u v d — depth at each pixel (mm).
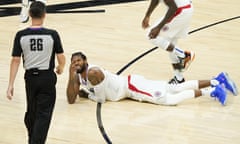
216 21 23484
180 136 13078
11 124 13516
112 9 24750
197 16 24141
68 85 14477
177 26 14898
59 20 22688
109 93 14805
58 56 11125
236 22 23422
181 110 14562
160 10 24859
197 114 14336
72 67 14203
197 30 22062
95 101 14984
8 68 17281
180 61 15523
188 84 15133
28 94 11273
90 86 14539
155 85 14914
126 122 13773
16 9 24094
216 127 13609
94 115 14125
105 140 12758
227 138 13031
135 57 18781
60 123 13594
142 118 14031
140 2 26188
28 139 12219
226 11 25266
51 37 10883
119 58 18594
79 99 15172
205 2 26859
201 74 17250
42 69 10992
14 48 10938
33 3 11148
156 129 13430
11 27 21625
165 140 12852
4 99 14969
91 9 24562
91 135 13008
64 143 12516
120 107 14656
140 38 20844
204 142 12773
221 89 14703
